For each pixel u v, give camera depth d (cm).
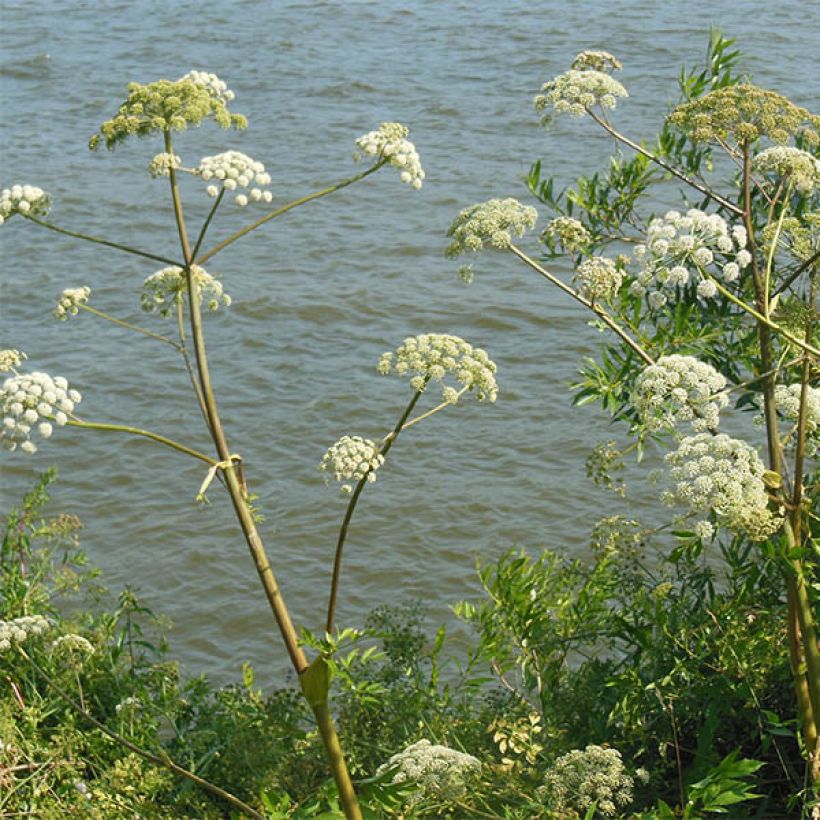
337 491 1464
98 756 601
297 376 1756
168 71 3519
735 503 432
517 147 2667
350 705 597
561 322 1870
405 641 629
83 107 3212
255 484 1497
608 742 539
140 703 615
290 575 1320
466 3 4031
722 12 3606
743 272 603
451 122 2891
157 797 588
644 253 475
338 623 1246
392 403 1670
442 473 1496
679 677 558
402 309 1948
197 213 2417
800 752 532
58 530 717
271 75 3406
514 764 513
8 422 393
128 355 1827
